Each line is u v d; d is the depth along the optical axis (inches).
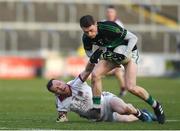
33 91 2345.0
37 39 4896.7
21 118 1182.9
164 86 2768.2
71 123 1015.6
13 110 1429.6
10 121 1092.5
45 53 4175.7
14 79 3602.4
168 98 1924.2
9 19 4980.3
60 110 1051.3
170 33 5196.9
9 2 5073.8
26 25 4968.0
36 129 906.1
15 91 2348.7
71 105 1042.7
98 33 962.1
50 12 5123.0
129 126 947.3
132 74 986.1
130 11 5319.9
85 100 1031.6
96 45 994.1
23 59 3806.6
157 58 4033.0
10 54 4613.7
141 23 5246.1
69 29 5019.7
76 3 5216.5
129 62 990.4
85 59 3841.0
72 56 3986.2
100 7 5260.8
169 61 4065.0
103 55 989.8
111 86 2741.1
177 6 5403.5
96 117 1040.2
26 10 5068.9
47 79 3607.3
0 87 2669.8
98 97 1008.2
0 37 4803.2
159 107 997.2
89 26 946.7
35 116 1243.8
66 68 3848.4
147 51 5088.6
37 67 3848.4
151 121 1040.8
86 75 1021.2
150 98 992.2
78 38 4953.3
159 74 4047.7
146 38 5152.6
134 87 984.3
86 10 5221.5
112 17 1790.1
